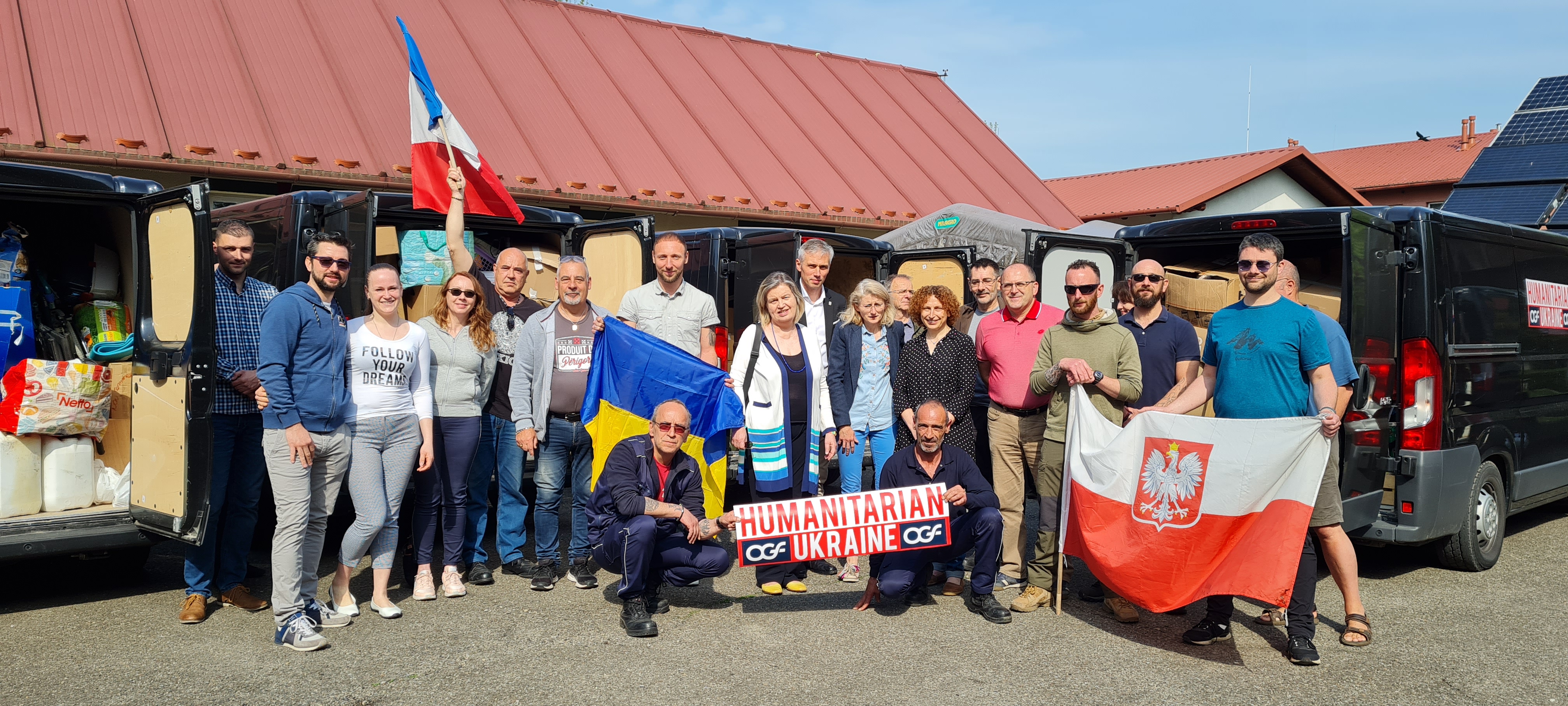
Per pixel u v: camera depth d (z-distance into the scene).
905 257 7.71
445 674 4.02
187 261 4.55
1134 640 4.54
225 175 9.75
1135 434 4.59
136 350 4.89
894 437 5.61
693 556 4.72
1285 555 4.09
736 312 7.21
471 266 5.94
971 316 6.57
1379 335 5.30
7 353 5.26
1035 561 5.08
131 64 10.39
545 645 4.39
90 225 6.20
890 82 19.11
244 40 11.58
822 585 5.48
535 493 7.67
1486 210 10.59
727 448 5.38
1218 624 4.46
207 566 4.71
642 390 5.21
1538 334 6.58
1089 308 4.88
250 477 4.86
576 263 5.29
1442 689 3.96
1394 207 5.58
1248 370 4.42
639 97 14.57
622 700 3.76
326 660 4.18
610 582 5.50
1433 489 5.44
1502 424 6.05
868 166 15.84
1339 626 4.78
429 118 6.48
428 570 5.08
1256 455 4.22
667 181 13.08
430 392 4.89
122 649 4.29
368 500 4.60
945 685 3.94
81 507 5.05
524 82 13.57
